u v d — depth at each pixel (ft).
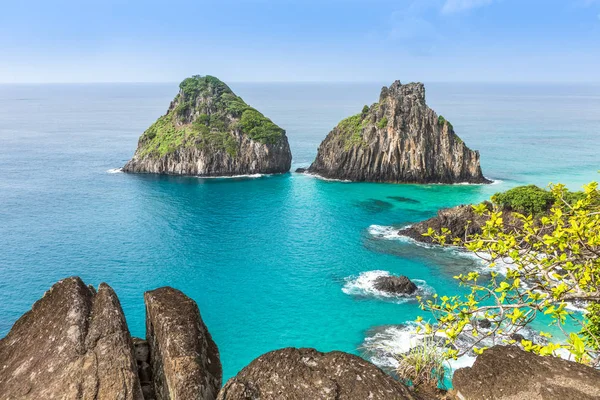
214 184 523.70
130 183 519.60
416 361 44.09
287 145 620.08
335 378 29.12
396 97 531.09
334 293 231.09
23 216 371.76
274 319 205.36
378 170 533.55
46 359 31.99
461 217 300.20
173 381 30.63
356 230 338.34
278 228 346.95
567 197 258.57
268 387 28.99
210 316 209.15
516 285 44.52
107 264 270.26
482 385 30.89
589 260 43.50
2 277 248.73
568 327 173.47
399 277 235.81
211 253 291.17
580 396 27.63
